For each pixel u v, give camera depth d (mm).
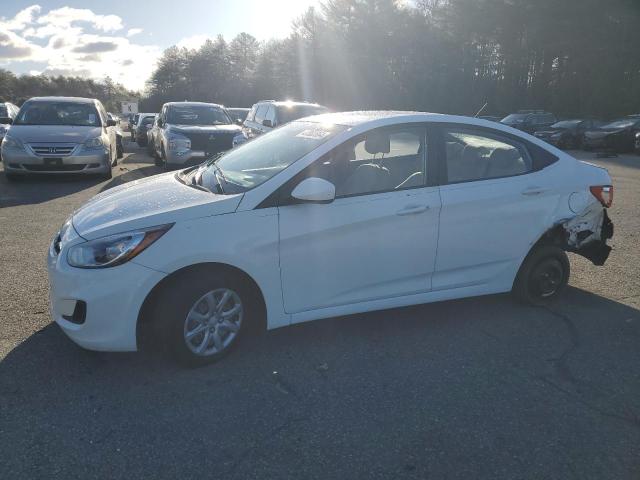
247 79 75688
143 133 23891
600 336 4164
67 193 9641
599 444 2879
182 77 96750
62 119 11398
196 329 3439
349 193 3787
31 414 3002
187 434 2873
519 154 4457
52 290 3432
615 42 35344
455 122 4234
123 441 2803
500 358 3789
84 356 3629
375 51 48469
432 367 3645
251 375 3479
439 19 44812
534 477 2623
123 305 3211
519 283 4594
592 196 4594
